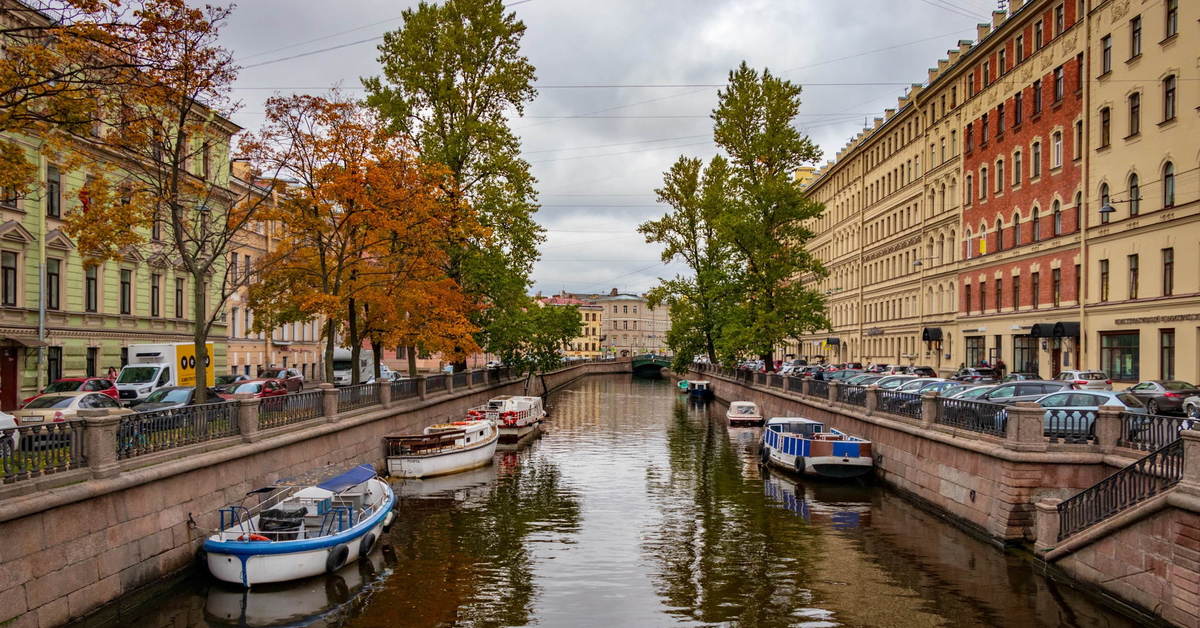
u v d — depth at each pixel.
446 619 13.31
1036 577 14.91
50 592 11.38
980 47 46.97
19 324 28.73
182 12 17.62
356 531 16.11
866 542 17.98
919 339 56.72
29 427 11.41
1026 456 16.16
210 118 20.83
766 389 45.06
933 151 55.38
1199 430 11.57
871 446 25.61
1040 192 41.22
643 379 108.19
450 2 36.72
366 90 35.75
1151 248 32.66
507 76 36.50
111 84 14.91
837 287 79.12
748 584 15.12
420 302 28.78
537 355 52.47
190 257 21.61
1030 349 42.03
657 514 21.22
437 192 28.84
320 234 25.83
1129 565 12.77
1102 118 36.16
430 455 26.62
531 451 33.94
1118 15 35.00
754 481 26.39
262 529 15.66
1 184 14.69
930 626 12.81
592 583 15.28
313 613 13.48
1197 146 30.05
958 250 50.91
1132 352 33.72
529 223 39.72
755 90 45.66
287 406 20.05
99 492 12.27
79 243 18.61
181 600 13.95
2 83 13.62
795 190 43.16
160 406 23.58
